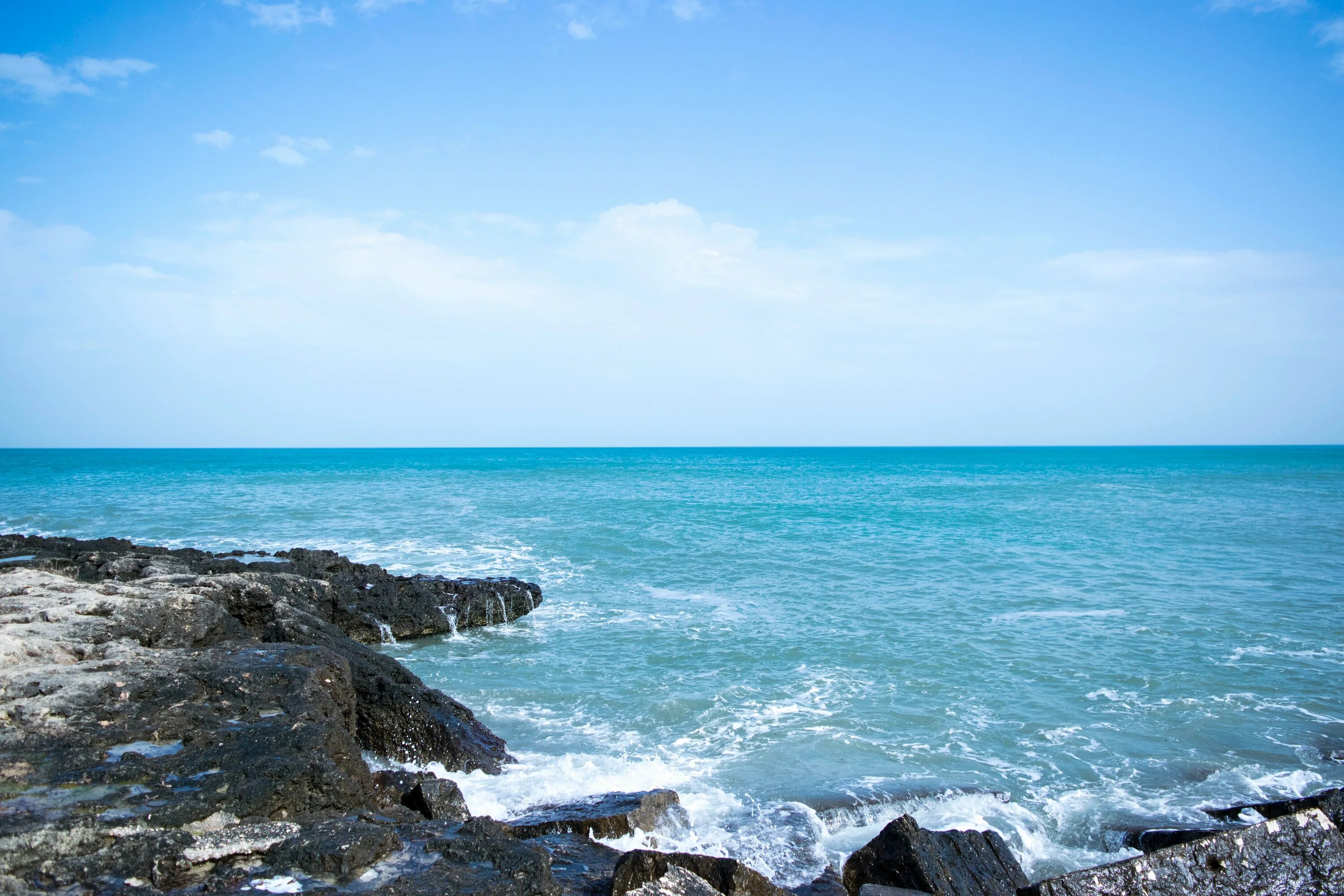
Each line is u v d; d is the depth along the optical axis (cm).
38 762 715
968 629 1881
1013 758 1193
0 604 1131
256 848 601
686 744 1239
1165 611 2055
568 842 827
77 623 1073
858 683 1514
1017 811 1028
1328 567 2694
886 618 1994
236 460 15175
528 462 14512
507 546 3162
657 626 1953
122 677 905
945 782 1106
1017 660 1644
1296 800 940
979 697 1438
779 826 955
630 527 3709
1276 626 1902
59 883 539
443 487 6631
